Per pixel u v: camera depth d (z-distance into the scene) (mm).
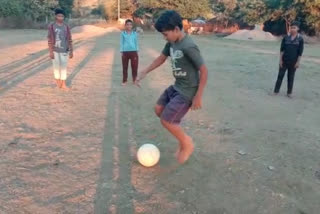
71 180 4500
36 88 9438
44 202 3998
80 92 9203
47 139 5812
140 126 6629
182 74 4191
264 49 24938
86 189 4305
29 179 4480
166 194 4273
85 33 36188
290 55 9641
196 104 4180
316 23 39969
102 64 14398
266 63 16500
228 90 10422
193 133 6398
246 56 19203
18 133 6016
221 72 13672
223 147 5766
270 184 4617
